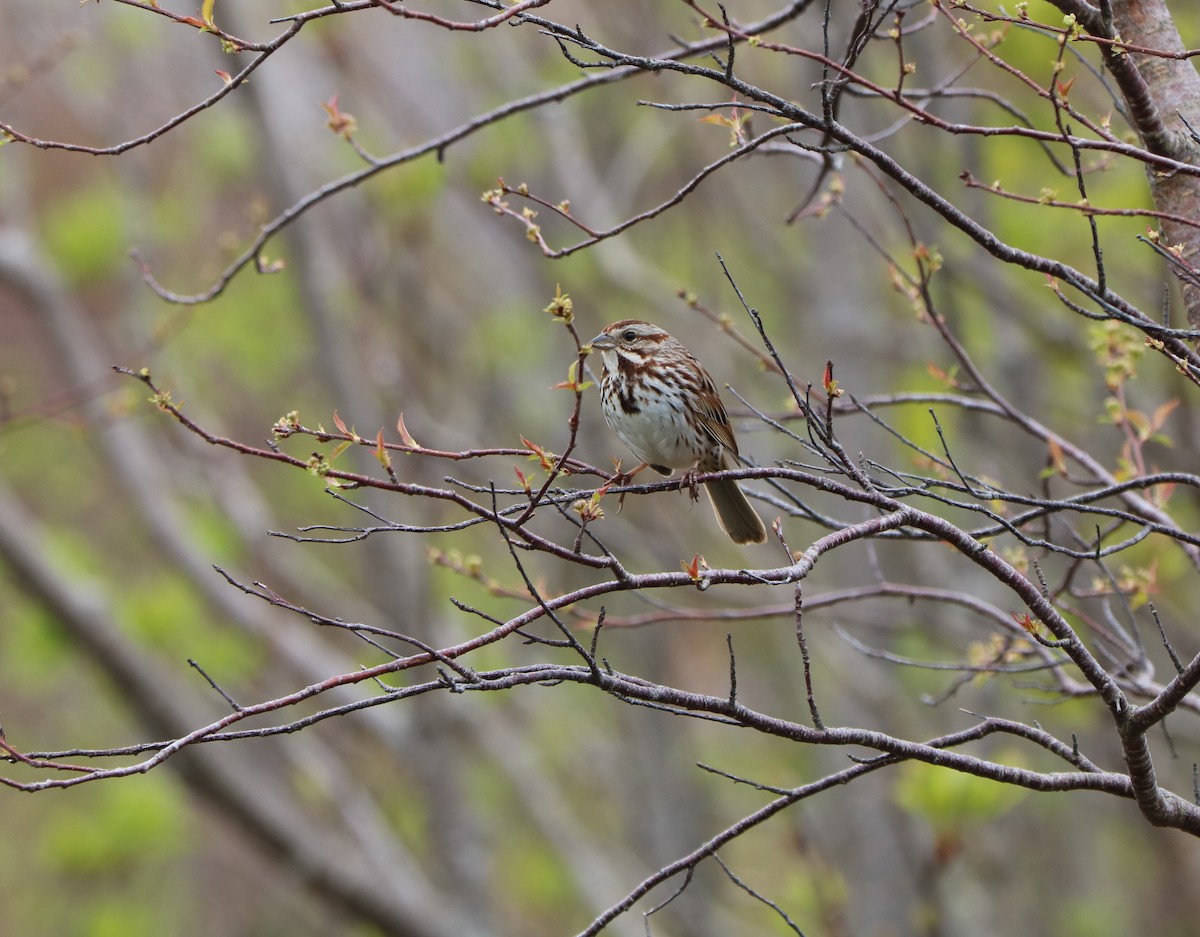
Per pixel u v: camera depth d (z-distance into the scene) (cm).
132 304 1584
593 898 1662
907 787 957
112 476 1672
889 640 1546
